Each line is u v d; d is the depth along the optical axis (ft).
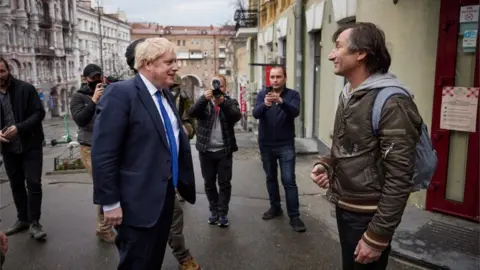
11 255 13.03
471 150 13.65
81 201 18.84
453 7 13.52
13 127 13.23
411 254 11.71
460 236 12.80
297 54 32.91
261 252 12.99
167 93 9.07
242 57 101.14
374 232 6.00
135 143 8.11
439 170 14.53
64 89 184.44
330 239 13.84
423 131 6.47
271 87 14.65
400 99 5.98
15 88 13.58
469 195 13.87
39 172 14.35
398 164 5.82
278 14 45.60
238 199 18.60
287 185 14.70
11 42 148.05
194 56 272.10
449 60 13.85
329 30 25.77
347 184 6.53
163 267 12.14
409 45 15.16
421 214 14.67
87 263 12.45
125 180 8.09
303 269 11.81
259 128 15.31
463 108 13.61
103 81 13.66
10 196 20.59
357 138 6.32
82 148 13.78
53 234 14.74
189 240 14.05
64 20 184.44
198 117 14.82
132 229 8.12
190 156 9.50
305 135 33.45
